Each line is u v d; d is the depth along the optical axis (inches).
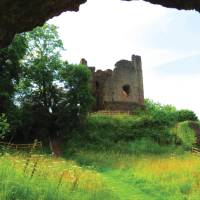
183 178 928.3
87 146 1946.4
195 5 344.8
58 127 2092.8
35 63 2119.8
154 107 3302.2
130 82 2719.0
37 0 319.3
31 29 344.2
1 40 335.6
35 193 505.7
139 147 1943.9
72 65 2151.8
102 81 2701.8
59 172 721.0
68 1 338.3
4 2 308.0
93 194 658.2
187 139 1969.7
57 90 2118.6
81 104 2130.9
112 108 2620.6
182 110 2303.2
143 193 869.8
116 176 1171.3
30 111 2014.0
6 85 1903.3
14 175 527.8
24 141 1988.2
